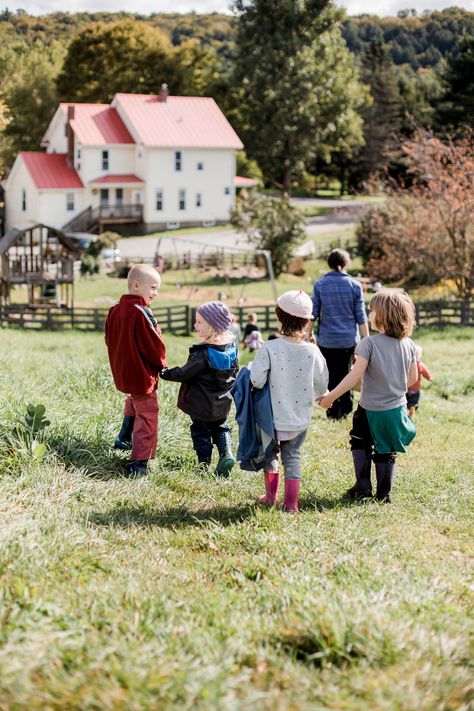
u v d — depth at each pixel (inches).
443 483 259.8
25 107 3122.5
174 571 166.2
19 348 677.3
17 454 223.0
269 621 137.3
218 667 114.0
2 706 102.0
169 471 253.8
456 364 622.5
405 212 1405.0
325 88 2952.8
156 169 2377.0
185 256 1946.4
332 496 241.6
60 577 151.6
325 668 120.6
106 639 123.2
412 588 154.3
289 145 2970.0
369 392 228.5
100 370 358.3
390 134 3390.7
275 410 215.8
